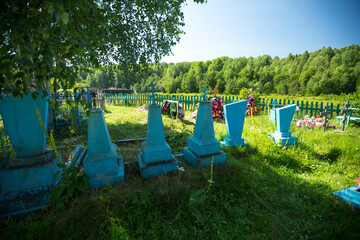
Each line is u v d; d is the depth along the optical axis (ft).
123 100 49.32
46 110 7.39
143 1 11.89
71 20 4.69
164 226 5.97
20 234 5.54
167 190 7.23
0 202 6.64
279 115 13.52
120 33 14.06
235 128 13.19
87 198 6.97
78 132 18.29
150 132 9.16
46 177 7.32
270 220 6.38
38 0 4.17
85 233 5.65
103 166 8.07
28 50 3.96
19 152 7.18
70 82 5.31
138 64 16.98
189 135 16.07
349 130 18.53
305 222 6.44
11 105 6.79
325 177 9.56
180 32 16.12
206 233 5.89
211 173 8.14
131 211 6.52
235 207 6.97
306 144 13.65
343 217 6.36
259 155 11.99
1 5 3.58
